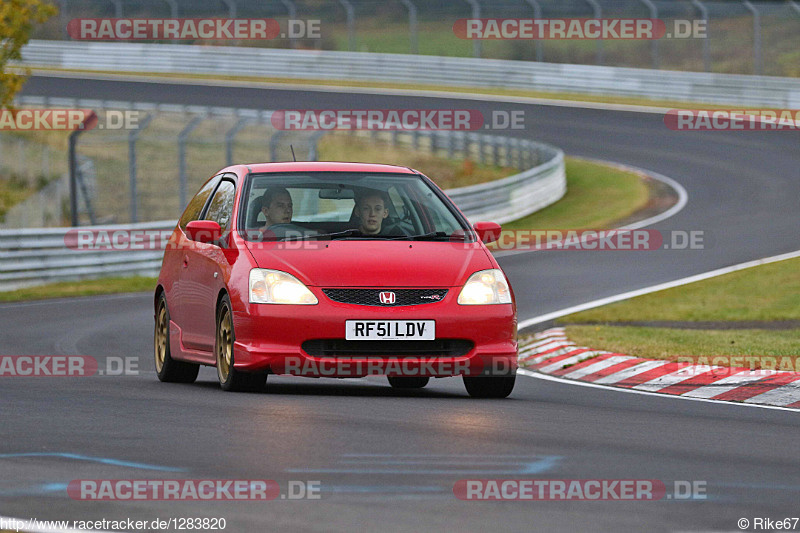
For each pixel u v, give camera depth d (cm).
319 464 2036
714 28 19962
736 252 7769
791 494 1880
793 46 18938
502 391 3183
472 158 13762
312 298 2984
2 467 1986
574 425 2606
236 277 3064
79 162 11469
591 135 14338
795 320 5122
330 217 3288
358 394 3175
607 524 1639
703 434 2527
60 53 18388
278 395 3047
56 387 3234
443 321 3006
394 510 1697
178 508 1698
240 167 3428
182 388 3241
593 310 5556
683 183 11581
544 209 10975
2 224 10962
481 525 1616
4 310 6075
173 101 15562
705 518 1692
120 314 5875
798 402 3192
